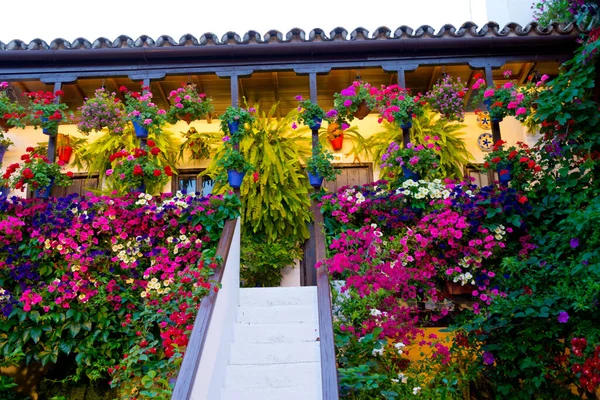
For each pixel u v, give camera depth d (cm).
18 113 550
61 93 568
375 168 662
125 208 491
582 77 450
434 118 663
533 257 430
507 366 407
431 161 525
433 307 505
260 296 451
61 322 451
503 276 446
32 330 441
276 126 625
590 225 387
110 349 446
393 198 493
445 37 568
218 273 367
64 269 467
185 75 589
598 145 461
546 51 581
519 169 498
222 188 590
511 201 470
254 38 570
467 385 422
